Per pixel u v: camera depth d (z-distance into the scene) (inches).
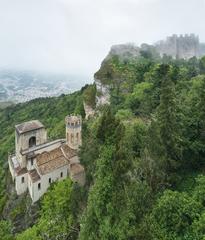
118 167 1889.8
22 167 3257.9
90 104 5728.3
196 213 1534.2
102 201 1910.7
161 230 1533.0
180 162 2020.2
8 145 6373.0
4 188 3878.0
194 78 3912.4
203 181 1715.1
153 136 1975.9
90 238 1903.3
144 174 1936.5
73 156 3233.3
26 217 2994.6
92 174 2679.6
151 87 3939.5
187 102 2359.7
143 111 3531.0
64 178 3161.9
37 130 3440.0
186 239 1471.5
